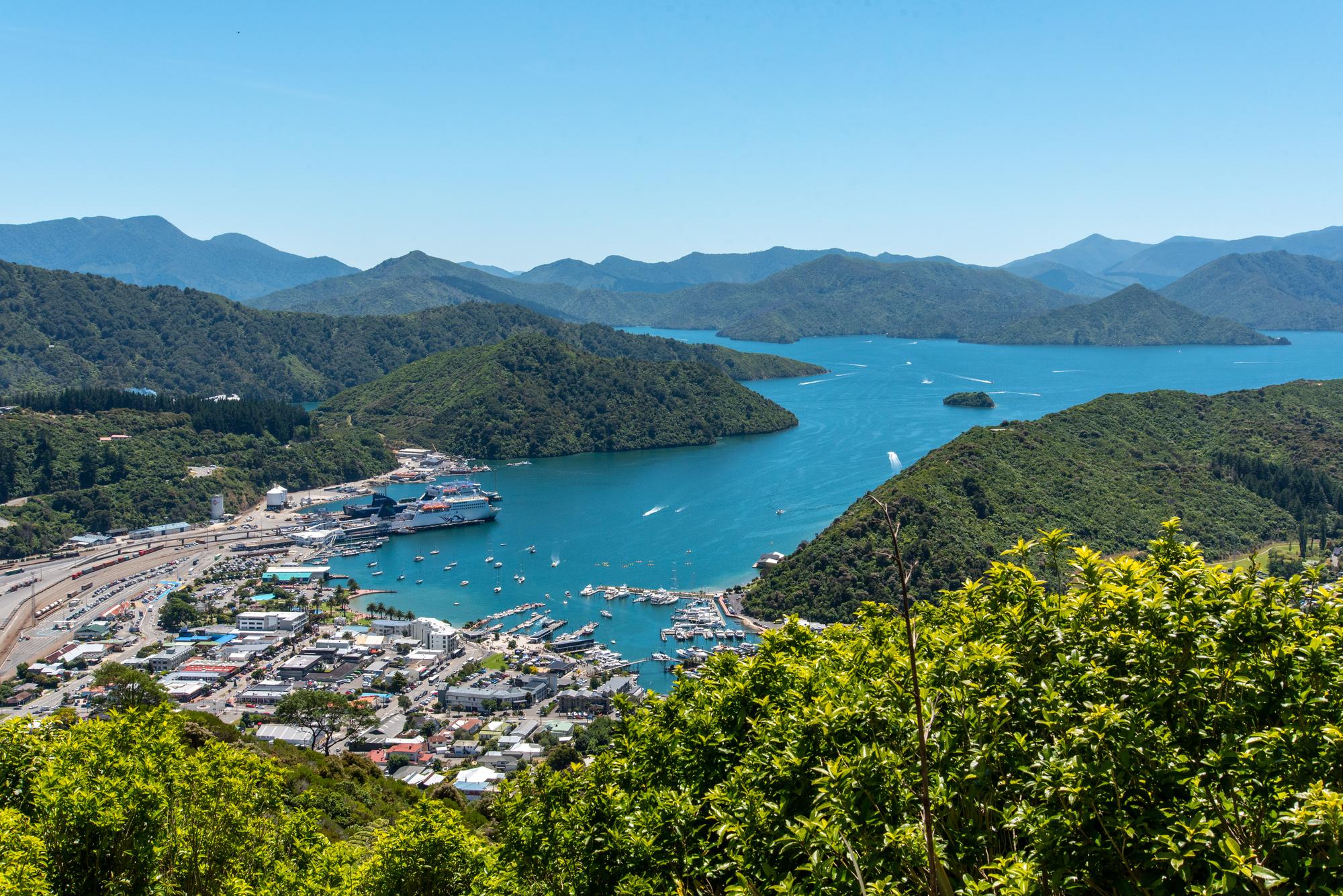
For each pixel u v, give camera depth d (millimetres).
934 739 26406
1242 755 22594
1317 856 20531
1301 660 24297
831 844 23672
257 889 42969
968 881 22141
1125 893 22375
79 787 38062
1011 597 31156
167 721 47031
